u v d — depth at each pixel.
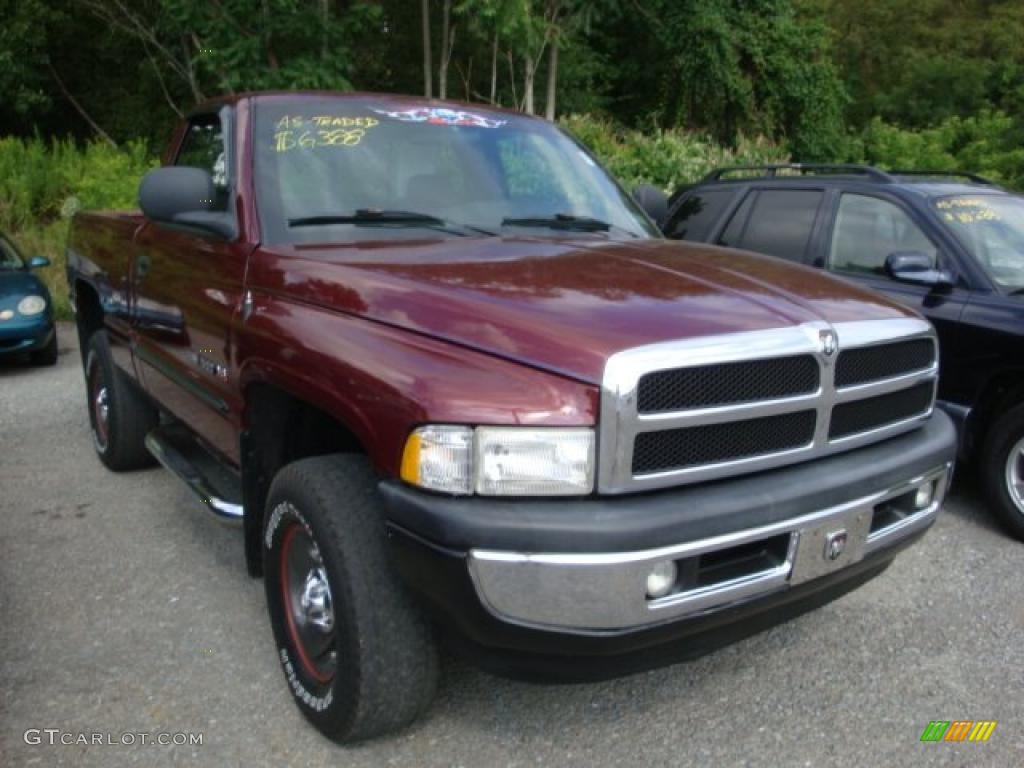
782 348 2.58
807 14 25.11
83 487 5.45
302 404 3.20
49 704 3.20
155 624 3.78
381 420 2.54
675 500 2.44
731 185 6.76
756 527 2.53
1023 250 5.35
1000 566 4.45
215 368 3.63
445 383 2.44
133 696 3.25
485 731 3.05
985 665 3.50
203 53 14.41
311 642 3.05
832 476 2.73
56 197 15.71
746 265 3.31
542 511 2.34
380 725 2.83
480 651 2.54
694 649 2.64
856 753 2.95
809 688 3.34
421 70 18.55
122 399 5.37
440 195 3.77
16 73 19.11
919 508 3.16
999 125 21.98
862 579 3.13
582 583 2.32
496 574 2.33
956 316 5.02
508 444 2.35
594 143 16.12
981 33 30.38
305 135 3.74
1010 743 3.01
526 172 4.05
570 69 19.83
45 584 4.14
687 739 3.02
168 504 5.16
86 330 6.03
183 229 3.78
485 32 15.28
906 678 3.40
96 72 21.67
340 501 2.75
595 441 2.36
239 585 4.14
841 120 23.23
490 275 2.94
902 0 32.31
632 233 4.00
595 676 2.54
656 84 21.84
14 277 9.34
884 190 5.74
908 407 3.16
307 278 3.08
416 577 2.47
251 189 3.54
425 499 2.41
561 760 2.91
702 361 2.44
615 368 2.34
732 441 2.56
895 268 5.18
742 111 20.91
